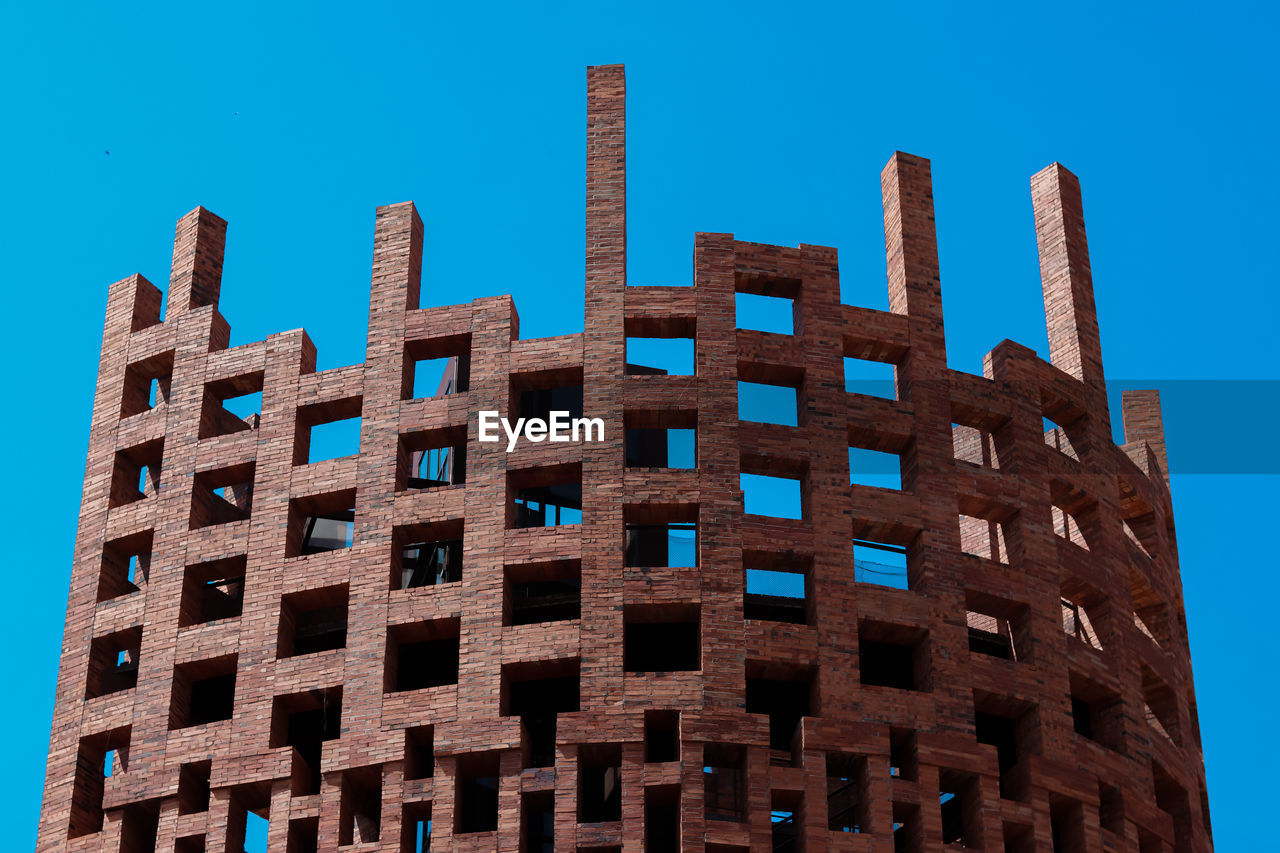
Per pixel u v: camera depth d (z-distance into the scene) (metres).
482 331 70.44
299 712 68.19
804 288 71.00
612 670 64.19
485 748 63.59
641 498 66.88
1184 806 72.19
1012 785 66.75
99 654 70.50
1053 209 78.44
